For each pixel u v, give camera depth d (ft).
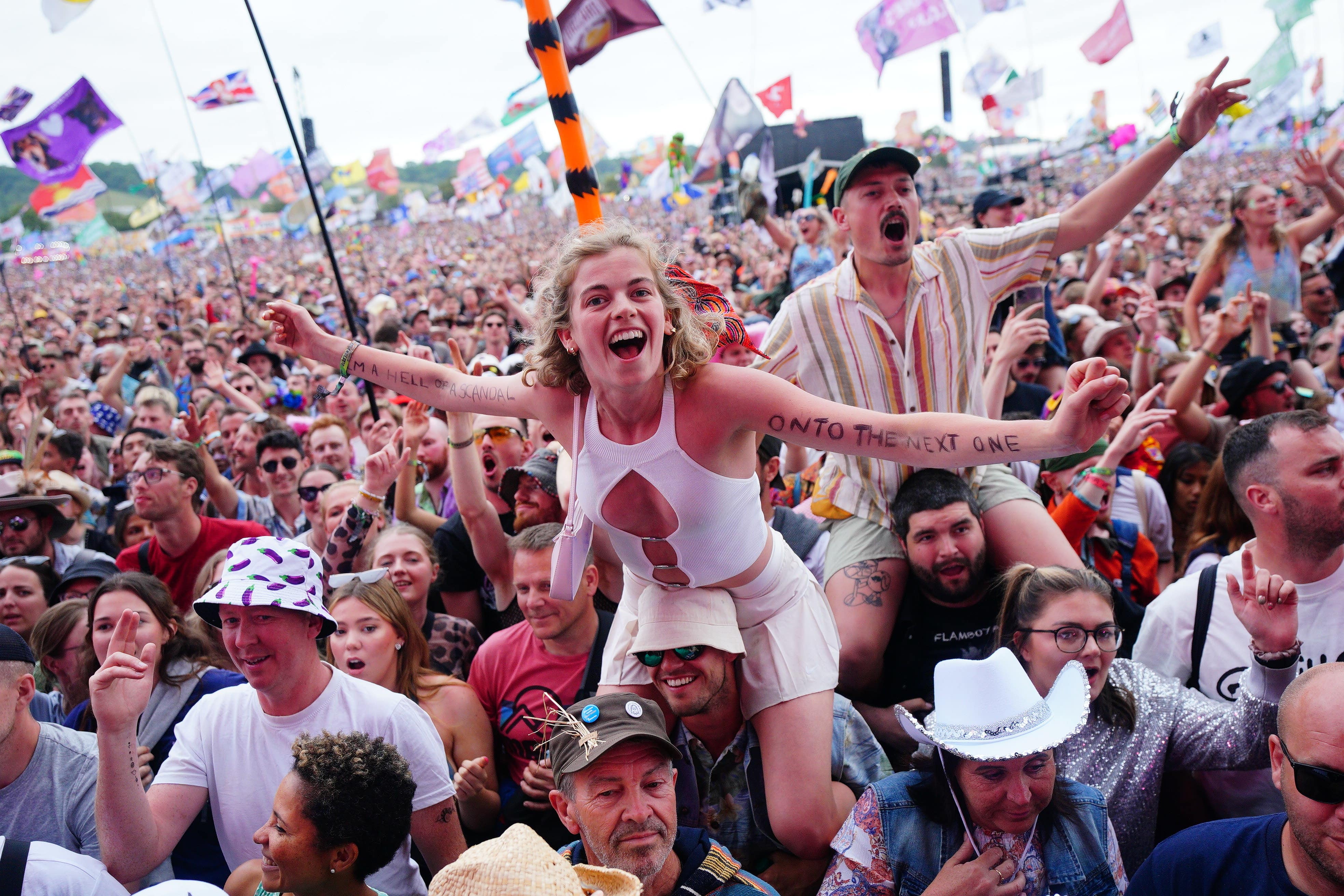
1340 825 6.60
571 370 8.33
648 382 7.93
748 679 10.21
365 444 19.08
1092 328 25.63
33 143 33.94
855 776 10.68
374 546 13.96
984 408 12.32
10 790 9.70
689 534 8.66
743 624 10.23
